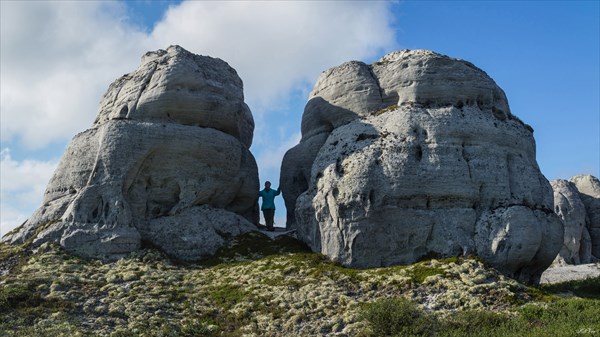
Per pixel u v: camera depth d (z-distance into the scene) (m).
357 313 26.75
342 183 33.12
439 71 36.06
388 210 32.44
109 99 38.75
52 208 35.19
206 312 28.16
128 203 34.75
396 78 36.78
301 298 28.64
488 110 36.19
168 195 36.25
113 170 34.75
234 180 38.56
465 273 29.94
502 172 34.03
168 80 37.00
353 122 36.53
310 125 40.06
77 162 35.84
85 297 28.52
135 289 29.59
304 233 35.62
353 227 32.44
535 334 23.70
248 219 40.06
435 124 33.94
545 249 33.34
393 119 34.84
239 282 30.89
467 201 33.09
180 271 32.50
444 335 24.39
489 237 32.22
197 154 36.78
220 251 35.16
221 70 39.94
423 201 32.91
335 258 32.66
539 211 33.81
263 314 27.73
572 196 55.91
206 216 36.62
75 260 32.00
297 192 40.19
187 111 37.16
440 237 32.44
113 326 26.22
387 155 33.38
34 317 26.22
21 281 29.05
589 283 38.12
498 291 28.48
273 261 32.81
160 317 27.31
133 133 35.44
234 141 38.53
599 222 58.50
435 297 28.30
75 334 24.64
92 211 34.09
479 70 37.34
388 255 32.28
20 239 34.34
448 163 33.19
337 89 38.31
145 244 34.25
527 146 36.38
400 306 26.08
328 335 25.70
